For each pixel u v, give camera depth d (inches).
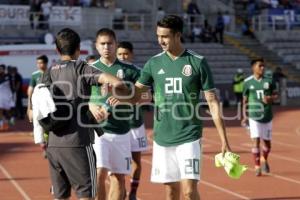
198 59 666.2
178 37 666.8
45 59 1320.1
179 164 671.1
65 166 588.4
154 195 1003.3
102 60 804.6
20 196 1011.3
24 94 2657.5
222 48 3528.5
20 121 2514.8
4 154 1556.3
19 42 3105.3
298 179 1162.6
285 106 3161.9
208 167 1311.5
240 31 3848.4
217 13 3762.3
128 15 3474.4
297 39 3725.4
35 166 1352.1
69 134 585.3
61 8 3228.3
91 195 588.4
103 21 3385.8
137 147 909.8
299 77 3474.4
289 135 1991.9
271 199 973.8
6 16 3134.8
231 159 612.7
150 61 685.3
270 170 1273.4
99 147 768.9
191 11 3673.7
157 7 3710.6
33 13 3174.2
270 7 3944.4
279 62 3563.0
